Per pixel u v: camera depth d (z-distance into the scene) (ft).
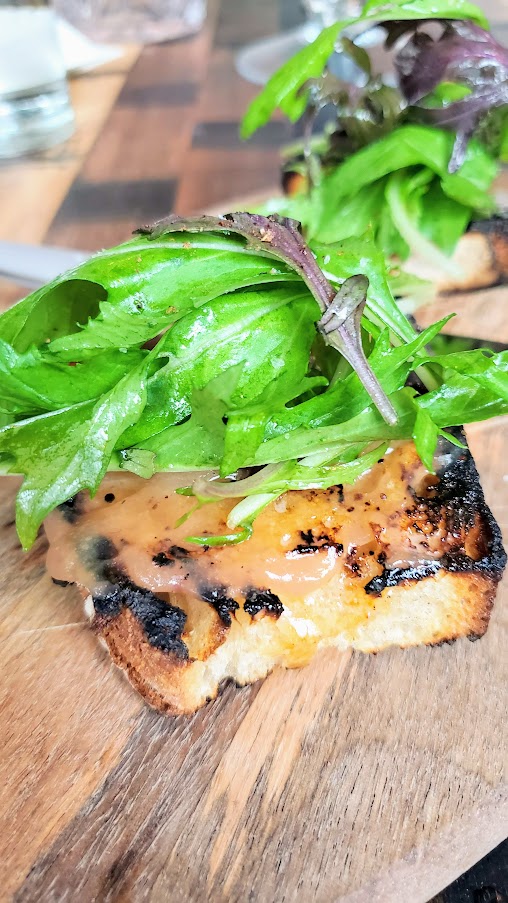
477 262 1.37
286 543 0.95
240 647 0.95
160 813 0.86
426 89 1.34
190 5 2.83
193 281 0.91
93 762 0.89
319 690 0.94
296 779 0.88
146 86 2.37
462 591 0.96
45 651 0.96
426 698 0.92
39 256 1.31
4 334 0.93
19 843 0.85
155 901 0.82
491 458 1.12
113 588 0.94
